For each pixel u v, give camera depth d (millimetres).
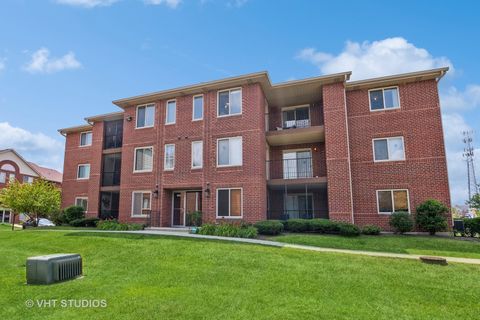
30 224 23984
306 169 17531
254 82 15844
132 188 17766
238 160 15484
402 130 15016
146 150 18000
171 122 17562
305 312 4926
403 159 14766
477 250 10414
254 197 14805
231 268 7488
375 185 15000
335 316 4797
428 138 14531
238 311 4945
